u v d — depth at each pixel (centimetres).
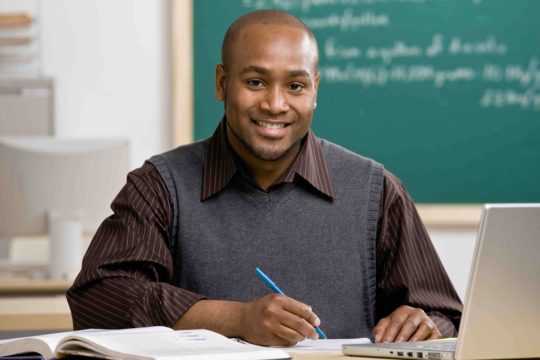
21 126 441
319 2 455
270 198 220
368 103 456
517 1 455
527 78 457
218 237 217
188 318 192
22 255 444
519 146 458
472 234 460
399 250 227
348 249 221
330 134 456
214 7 451
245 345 158
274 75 206
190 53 451
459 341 155
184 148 228
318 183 222
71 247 365
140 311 195
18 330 283
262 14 212
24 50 455
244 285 215
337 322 217
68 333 172
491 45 456
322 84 455
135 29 457
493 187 458
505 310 156
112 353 150
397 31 455
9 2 454
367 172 230
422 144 457
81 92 457
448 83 456
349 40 455
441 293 227
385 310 230
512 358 160
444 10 455
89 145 377
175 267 218
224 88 222
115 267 207
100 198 375
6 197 370
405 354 162
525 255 155
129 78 458
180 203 217
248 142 209
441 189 457
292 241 218
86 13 456
